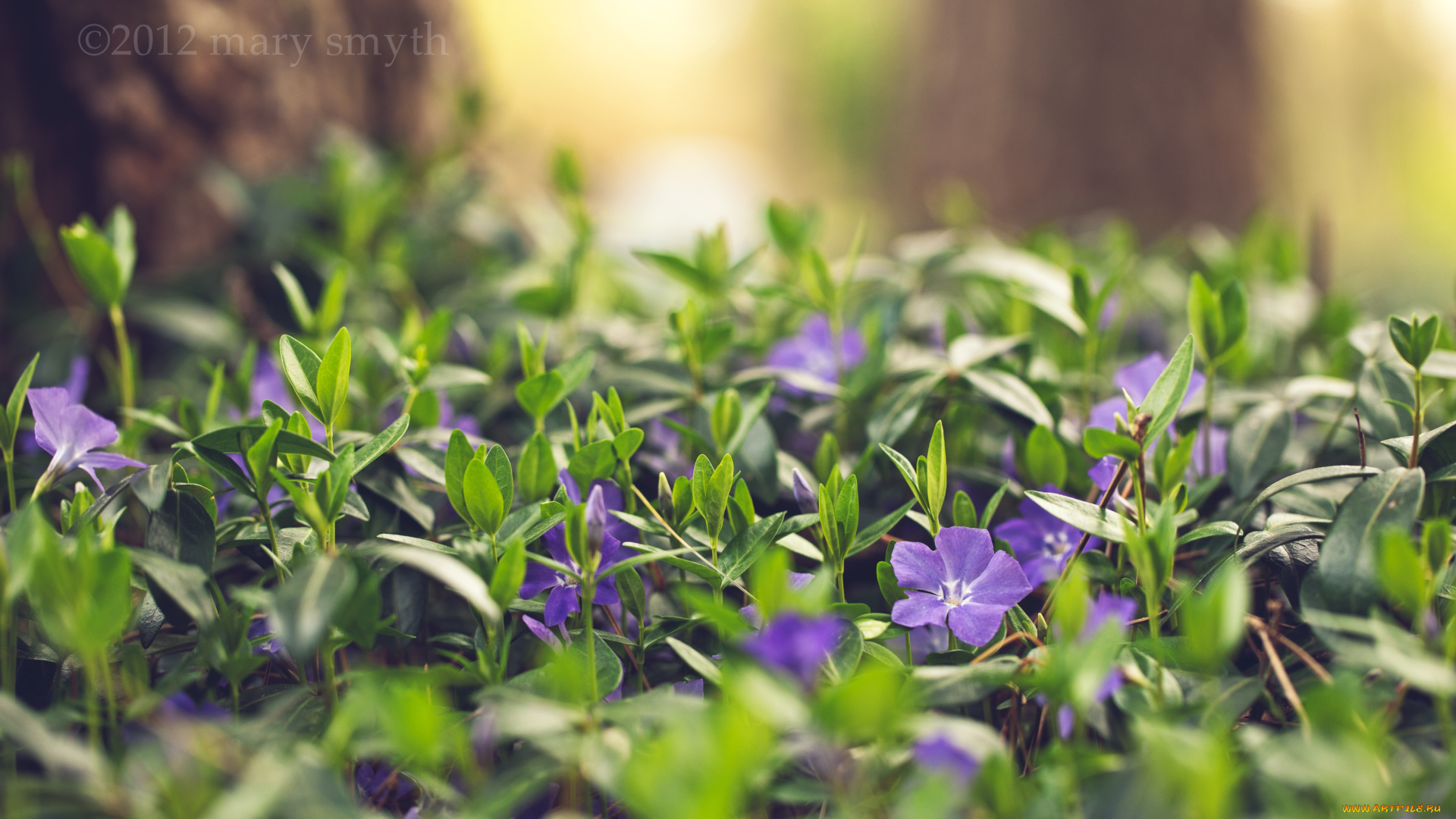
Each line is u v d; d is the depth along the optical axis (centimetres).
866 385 60
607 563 52
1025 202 167
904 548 52
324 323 60
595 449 53
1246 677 50
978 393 58
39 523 47
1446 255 286
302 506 50
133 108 84
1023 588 51
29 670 51
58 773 49
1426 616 48
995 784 47
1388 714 49
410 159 97
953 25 178
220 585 57
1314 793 48
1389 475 50
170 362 78
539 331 69
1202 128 158
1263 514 55
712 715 46
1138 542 49
